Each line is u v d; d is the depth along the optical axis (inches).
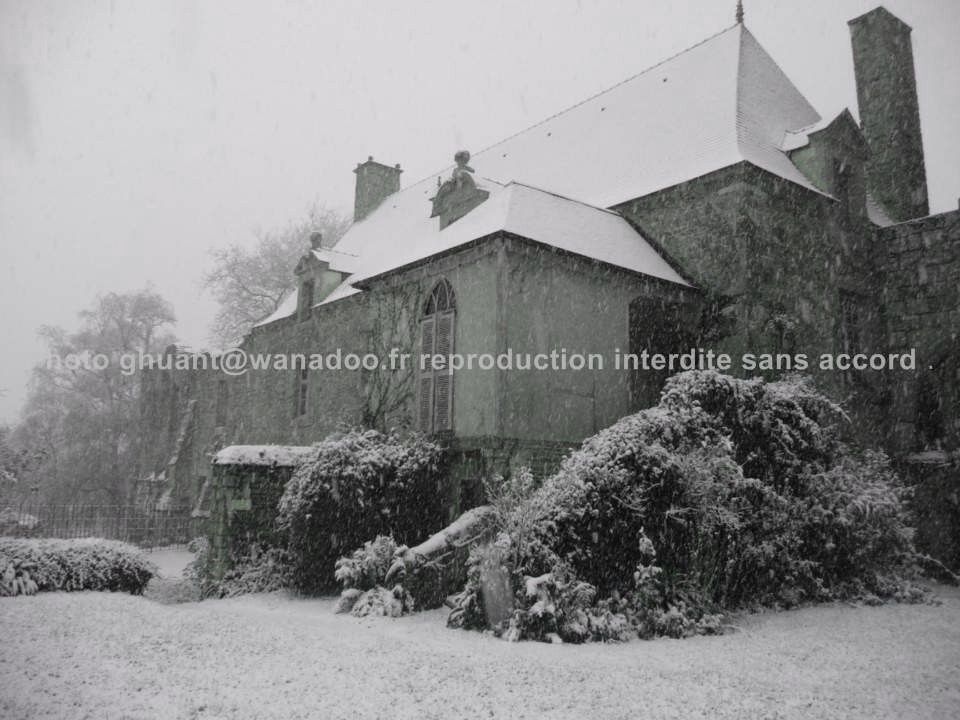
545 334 516.4
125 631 322.7
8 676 243.4
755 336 570.3
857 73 773.9
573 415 522.3
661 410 413.7
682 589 362.3
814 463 454.3
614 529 355.6
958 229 636.1
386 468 489.1
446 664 266.1
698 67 769.6
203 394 1198.3
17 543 464.1
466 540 428.8
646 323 595.8
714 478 390.0
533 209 561.6
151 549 976.3
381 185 1195.3
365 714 205.6
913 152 742.5
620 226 638.5
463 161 710.5
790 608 409.1
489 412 490.0
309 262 945.5
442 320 553.0
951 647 307.3
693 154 653.9
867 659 284.5
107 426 1493.6
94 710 205.3
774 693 233.9
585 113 877.8
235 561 492.4
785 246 612.1
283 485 520.4
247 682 237.8
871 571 454.3
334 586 476.7
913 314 657.0
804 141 665.6
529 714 207.6
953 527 577.3
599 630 321.4
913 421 643.5
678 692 233.0
